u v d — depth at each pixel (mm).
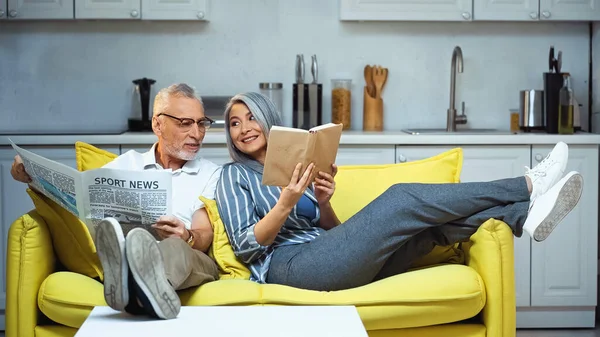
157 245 2143
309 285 2578
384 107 4336
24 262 2529
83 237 2621
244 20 4277
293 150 2488
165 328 2047
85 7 4023
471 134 3840
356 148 3832
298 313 2186
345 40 4301
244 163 2824
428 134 3834
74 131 4156
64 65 4273
